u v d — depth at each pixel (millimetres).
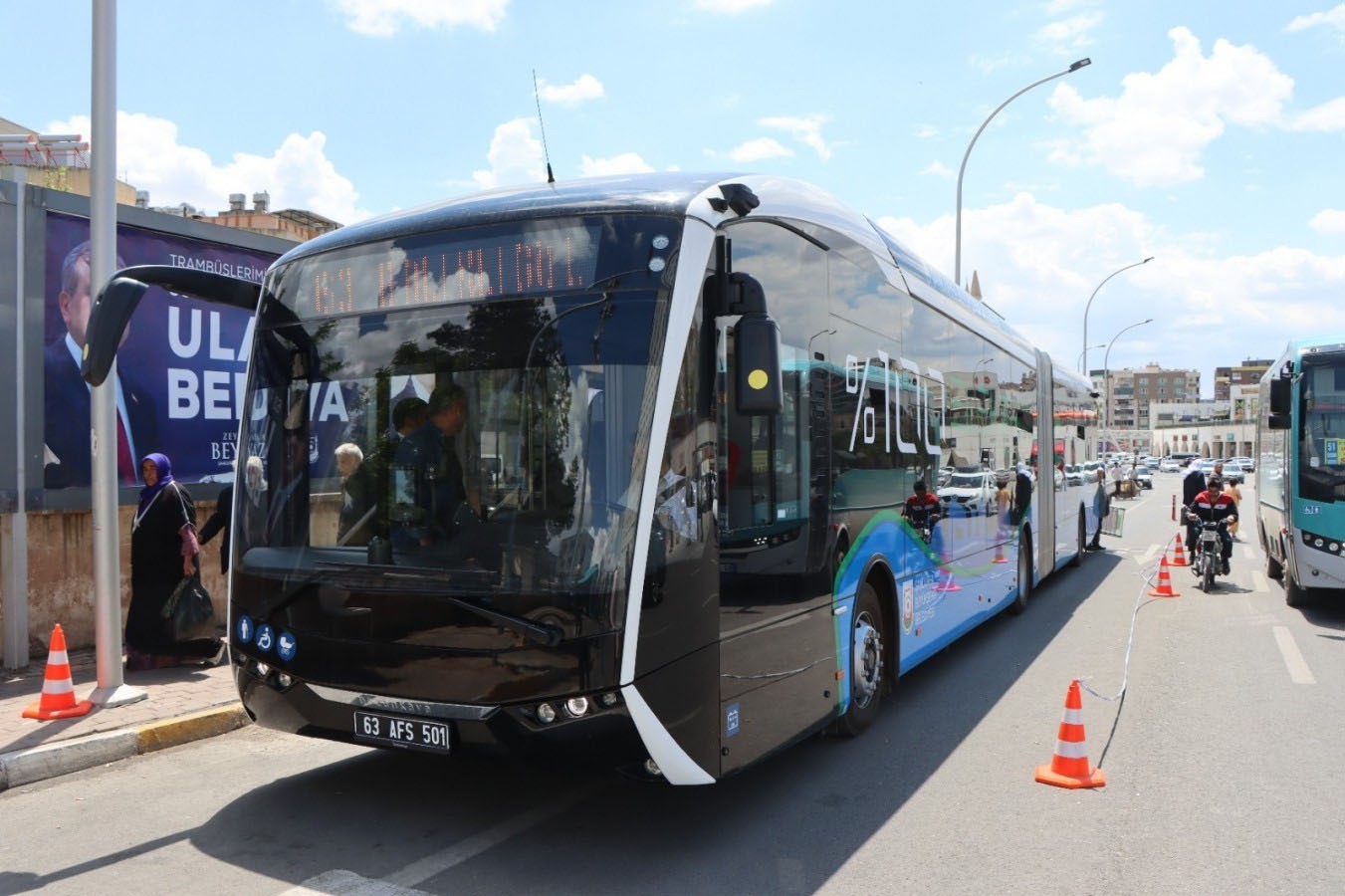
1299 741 6773
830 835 5020
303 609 4707
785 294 5422
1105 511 22531
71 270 8570
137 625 8164
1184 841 4988
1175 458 118125
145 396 9281
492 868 4535
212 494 9766
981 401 10094
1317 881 4512
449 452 4488
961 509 9102
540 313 4469
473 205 4875
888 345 7156
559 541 4207
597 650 4078
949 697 8070
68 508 8547
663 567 4227
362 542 4605
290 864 4574
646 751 4141
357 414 4762
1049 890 4406
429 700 4340
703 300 4523
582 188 4867
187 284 5262
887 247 7445
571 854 4719
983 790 5746
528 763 4230
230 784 5781
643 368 4297
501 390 4453
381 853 4703
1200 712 7551
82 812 5324
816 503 5707
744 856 4727
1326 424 11656
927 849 4855
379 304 4852
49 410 8445
